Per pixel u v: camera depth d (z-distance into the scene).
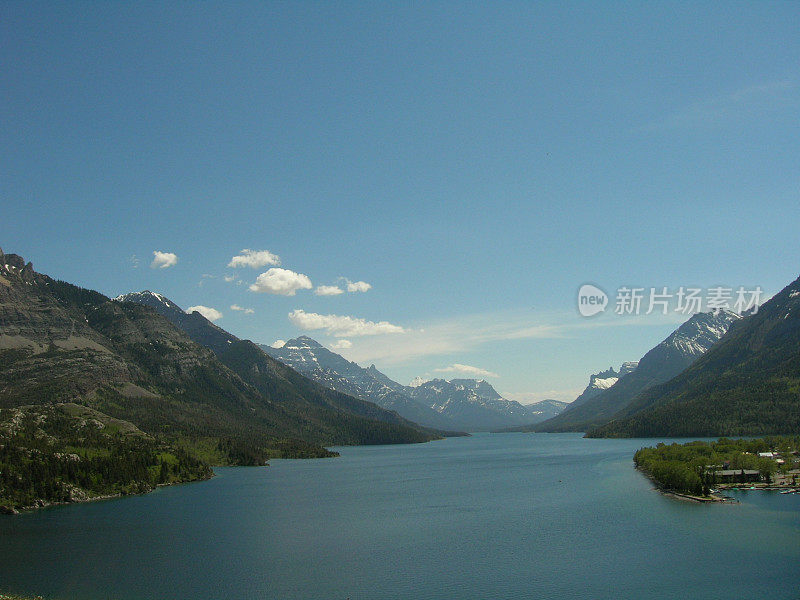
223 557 170.25
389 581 147.50
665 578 144.50
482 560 164.12
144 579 149.62
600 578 145.88
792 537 177.62
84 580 149.12
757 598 131.00
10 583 146.88
